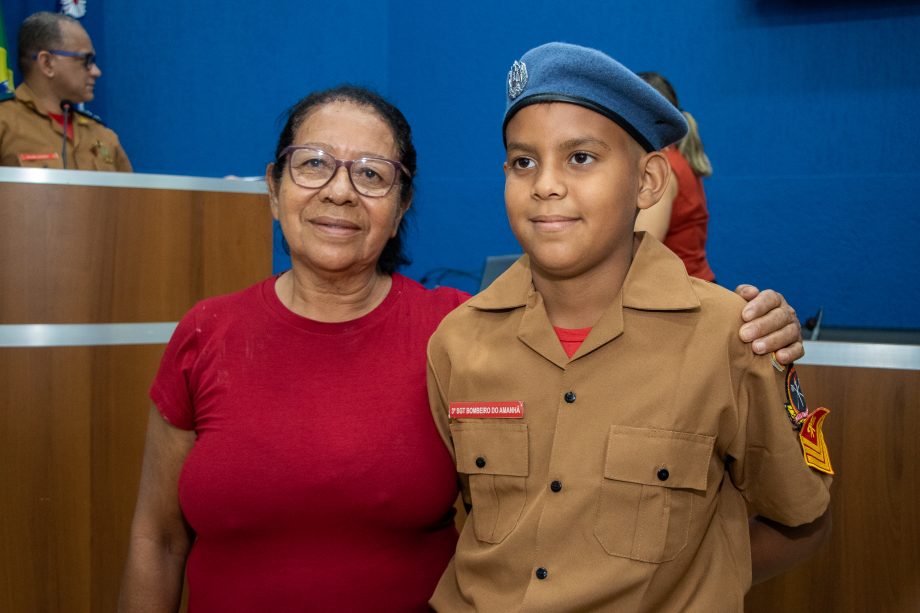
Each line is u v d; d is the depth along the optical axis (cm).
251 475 109
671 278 100
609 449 95
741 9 383
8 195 173
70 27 334
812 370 131
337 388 114
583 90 94
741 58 385
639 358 98
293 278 123
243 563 112
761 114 384
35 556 174
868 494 129
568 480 96
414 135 455
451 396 106
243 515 110
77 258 178
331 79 468
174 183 189
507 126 100
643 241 105
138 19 500
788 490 95
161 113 500
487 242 442
